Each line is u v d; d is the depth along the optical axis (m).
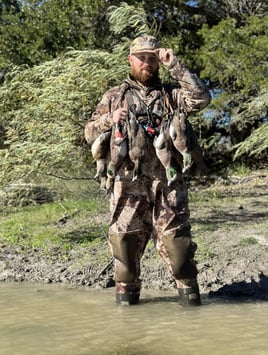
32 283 5.99
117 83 8.00
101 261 6.37
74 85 7.73
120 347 3.42
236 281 5.37
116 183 4.50
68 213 9.57
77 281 5.93
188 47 15.30
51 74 8.11
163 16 15.57
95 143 4.46
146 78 4.48
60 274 6.16
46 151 7.39
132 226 4.48
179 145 4.23
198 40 15.43
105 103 4.59
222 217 8.73
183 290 4.56
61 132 7.73
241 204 10.18
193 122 10.17
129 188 4.48
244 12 16.11
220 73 13.64
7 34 14.13
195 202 10.66
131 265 4.54
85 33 14.22
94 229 8.23
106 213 9.53
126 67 7.98
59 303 4.82
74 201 10.16
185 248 4.45
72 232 8.09
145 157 4.39
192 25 16.34
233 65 13.52
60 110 7.71
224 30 13.59
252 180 14.59
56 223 8.86
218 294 5.12
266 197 11.10
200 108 4.32
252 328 3.81
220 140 16.97
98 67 7.99
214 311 4.36
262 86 12.49
